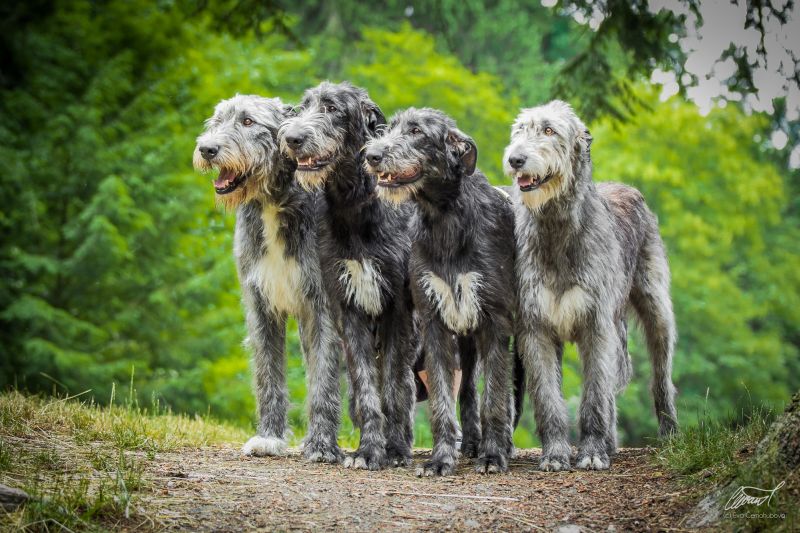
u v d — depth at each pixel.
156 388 17.44
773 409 7.59
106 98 20.33
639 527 5.97
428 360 8.27
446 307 8.17
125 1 22.02
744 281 27.50
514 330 8.56
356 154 8.51
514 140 8.05
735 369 25.08
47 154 19.39
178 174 19.72
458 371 10.24
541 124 8.02
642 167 24.20
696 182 25.55
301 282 8.70
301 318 8.90
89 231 17.98
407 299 8.79
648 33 11.88
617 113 13.48
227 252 19.39
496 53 28.64
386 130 8.28
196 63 21.89
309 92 8.69
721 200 25.61
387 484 7.34
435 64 22.12
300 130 8.23
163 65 21.89
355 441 11.45
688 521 5.96
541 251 8.20
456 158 8.08
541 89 26.84
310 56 22.62
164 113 20.39
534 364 8.32
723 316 24.42
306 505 6.45
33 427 8.41
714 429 7.71
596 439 8.20
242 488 6.84
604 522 6.13
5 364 17.16
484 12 28.39
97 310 18.94
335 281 8.54
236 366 17.80
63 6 21.58
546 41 30.77
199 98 20.80
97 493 6.17
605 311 8.25
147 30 21.72
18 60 20.80
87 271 18.31
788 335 28.25
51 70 20.36
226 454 8.70
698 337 24.70
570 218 8.10
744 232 26.34
